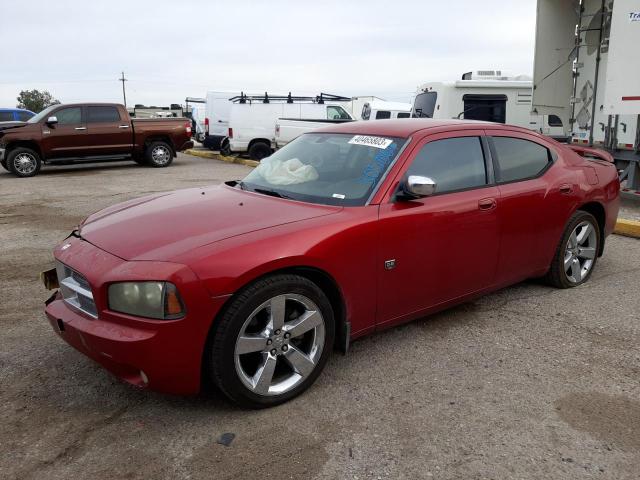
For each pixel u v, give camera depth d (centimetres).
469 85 1302
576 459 266
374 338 401
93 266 295
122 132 1580
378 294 351
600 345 389
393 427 293
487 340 397
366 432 288
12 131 1431
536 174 454
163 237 306
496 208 407
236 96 1870
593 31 977
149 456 270
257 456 269
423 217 362
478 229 397
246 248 290
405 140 379
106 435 287
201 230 310
